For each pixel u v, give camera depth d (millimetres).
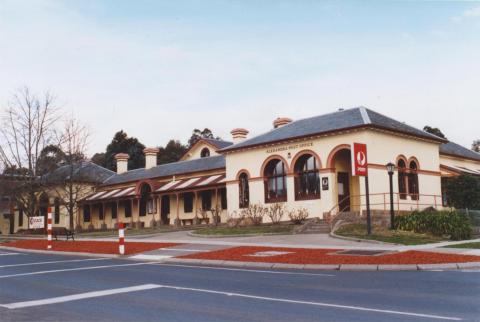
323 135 30109
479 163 44844
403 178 30609
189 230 33250
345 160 31344
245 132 42062
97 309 9047
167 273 14203
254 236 26078
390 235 22438
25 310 9055
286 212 31781
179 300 9805
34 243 28125
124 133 74688
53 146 43500
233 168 35438
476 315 8078
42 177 42094
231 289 11070
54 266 16688
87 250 22359
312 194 30984
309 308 8828
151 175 46188
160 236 30141
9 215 54531
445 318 7879
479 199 31297
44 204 45344
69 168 47031
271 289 11000
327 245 20406
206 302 9547
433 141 33188
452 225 23062
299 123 34500
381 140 29359
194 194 42281
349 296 9977
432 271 13648
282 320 7930
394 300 9469
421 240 21312
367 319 7895
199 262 17125
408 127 32750
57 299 10133
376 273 13539
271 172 33375
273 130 35469
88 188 49906
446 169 36750
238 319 8055
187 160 46594
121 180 48969
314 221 27812
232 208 35219
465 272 13320
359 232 23562
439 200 33125
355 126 28609
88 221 51344
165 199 45125
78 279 13156
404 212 28000
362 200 28422
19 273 14844
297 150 31641
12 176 42875
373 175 28438
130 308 9086
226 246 21344
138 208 46250
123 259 19078
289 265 15234
